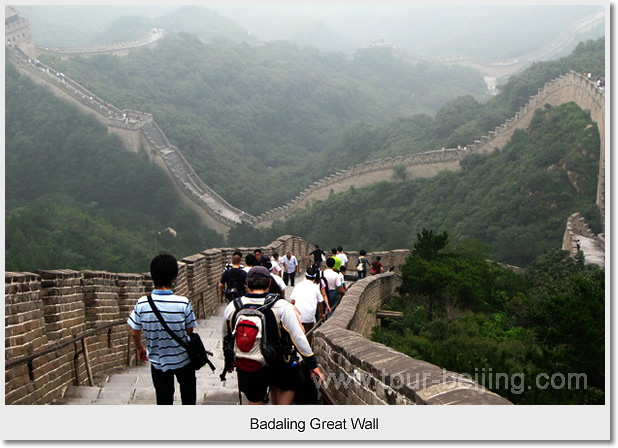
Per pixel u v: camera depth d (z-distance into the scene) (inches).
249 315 192.4
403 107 7229.3
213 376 346.9
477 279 736.3
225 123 5408.5
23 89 4015.8
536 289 856.9
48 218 2699.3
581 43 3425.2
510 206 2146.9
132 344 429.4
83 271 358.3
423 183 2878.9
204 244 3228.3
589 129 2222.0
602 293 320.2
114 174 3644.2
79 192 3649.1
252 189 4151.1
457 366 310.5
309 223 3073.3
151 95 5236.2
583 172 2068.2
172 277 215.6
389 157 3440.0
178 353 211.0
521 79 3499.0
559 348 312.2
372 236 2684.5
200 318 605.9
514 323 647.1
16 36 4254.4
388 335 515.5
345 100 6550.2
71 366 315.6
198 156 4372.5
